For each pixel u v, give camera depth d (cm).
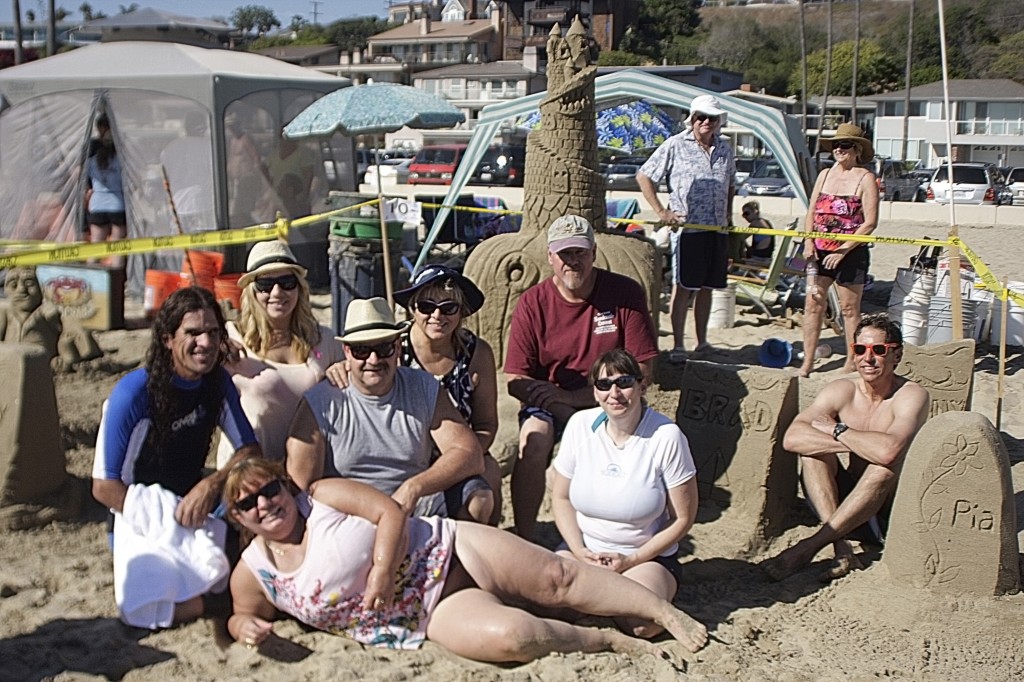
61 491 534
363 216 1066
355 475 441
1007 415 781
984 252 1920
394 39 8769
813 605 478
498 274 759
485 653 399
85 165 1165
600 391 456
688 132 873
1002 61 7025
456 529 422
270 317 470
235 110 1188
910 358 640
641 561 459
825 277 820
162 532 426
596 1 8150
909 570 475
